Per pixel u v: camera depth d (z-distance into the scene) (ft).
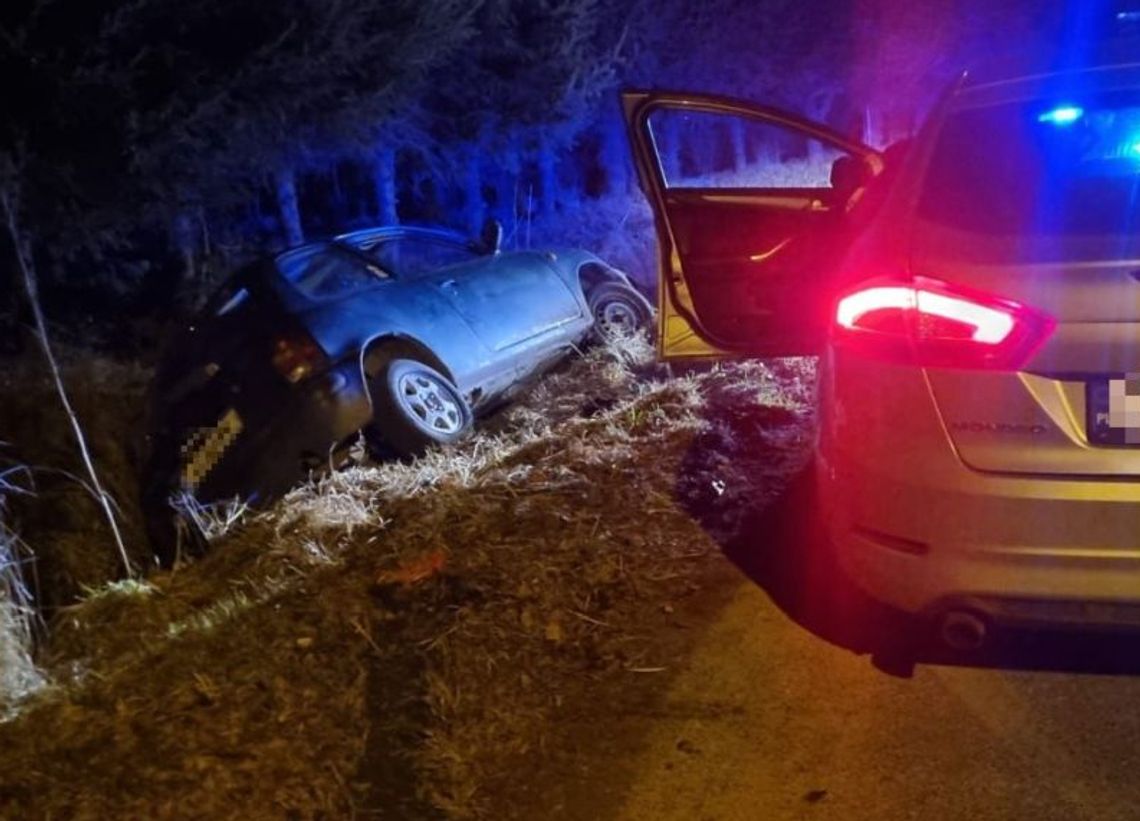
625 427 19.48
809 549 14.52
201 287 35.65
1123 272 9.52
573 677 12.35
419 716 11.83
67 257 32.27
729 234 16.69
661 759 10.87
